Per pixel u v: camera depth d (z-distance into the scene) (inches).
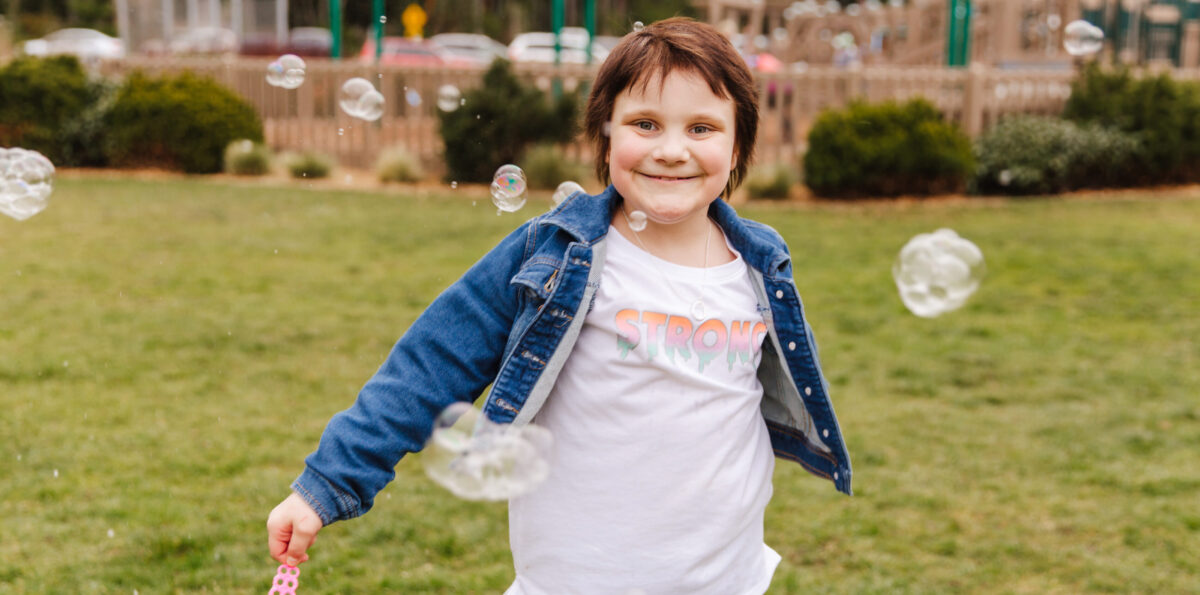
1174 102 463.8
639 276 60.8
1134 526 124.6
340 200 394.6
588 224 61.3
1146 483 137.7
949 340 212.1
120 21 708.7
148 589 105.4
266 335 205.8
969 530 123.6
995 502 132.0
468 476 57.2
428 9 1092.5
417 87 480.1
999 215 385.4
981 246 318.3
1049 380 185.5
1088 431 158.4
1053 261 295.0
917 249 137.3
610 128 61.3
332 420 58.0
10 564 109.5
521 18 1264.8
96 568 109.3
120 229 319.3
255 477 135.5
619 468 59.6
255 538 117.9
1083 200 427.2
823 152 424.5
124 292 239.0
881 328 221.0
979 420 163.6
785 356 65.0
